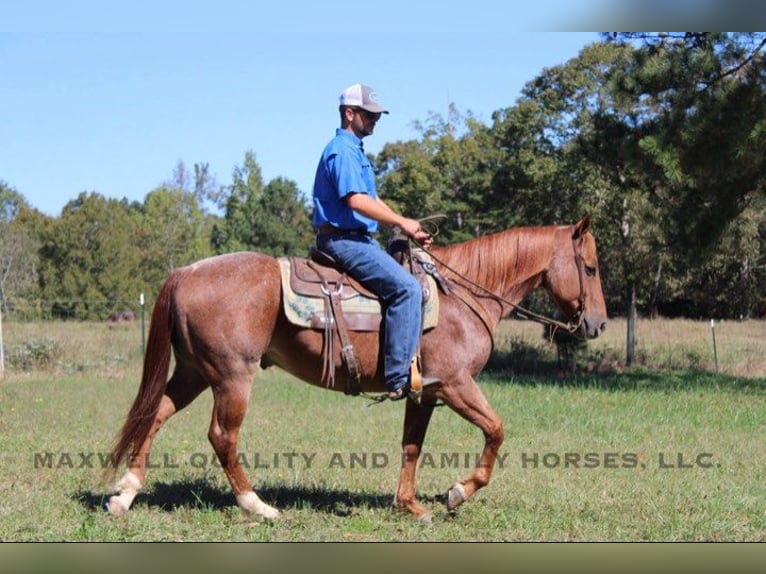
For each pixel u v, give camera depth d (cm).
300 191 5888
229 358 575
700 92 1516
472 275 631
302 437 979
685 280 3519
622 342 2766
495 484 730
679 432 1033
